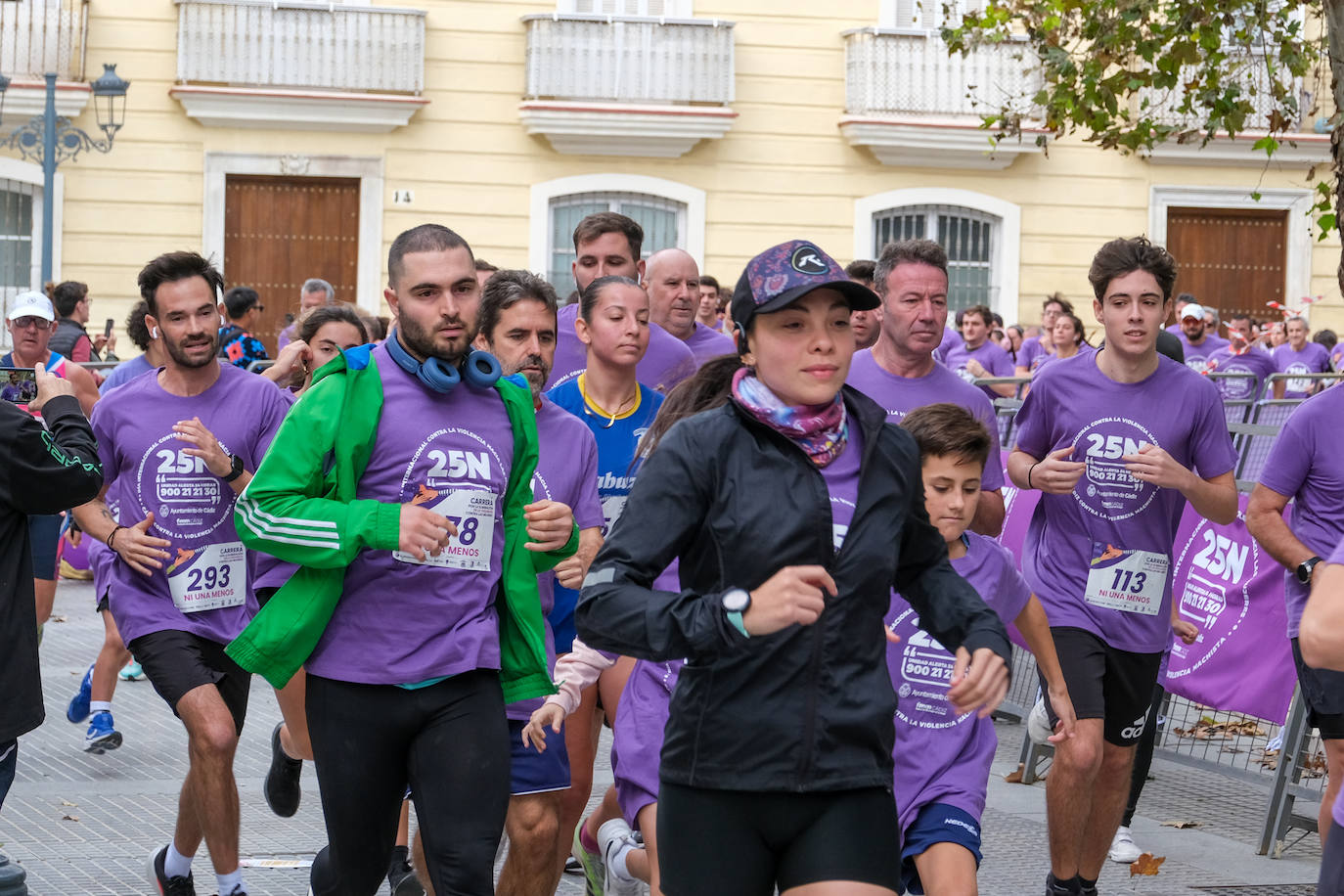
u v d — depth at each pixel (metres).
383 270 23.30
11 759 5.21
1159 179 24.84
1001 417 12.09
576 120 23.14
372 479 4.69
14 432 5.05
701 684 3.61
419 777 4.66
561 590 5.97
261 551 4.58
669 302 8.45
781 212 24.08
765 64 23.95
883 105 23.98
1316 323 25.33
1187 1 11.10
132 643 6.16
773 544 3.55
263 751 9.08
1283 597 7.91
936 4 24.42
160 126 22.70
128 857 6.92
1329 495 6.33
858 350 6.59
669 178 23.77
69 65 22.23
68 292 14.33
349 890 4.83
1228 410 10.05
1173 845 7.57
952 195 24.39
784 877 3.66
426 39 23.19
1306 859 7.38
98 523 6.18
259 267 23.17
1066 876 6.25
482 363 4.82
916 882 4.91
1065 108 11.42
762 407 3.57
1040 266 24.70
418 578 4.63
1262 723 8.57
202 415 6.33
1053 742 5.48
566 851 5.89
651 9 23.97
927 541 3.80
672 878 3.68
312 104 22.75
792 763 3.55
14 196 22.42
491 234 23.47
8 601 5.11
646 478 3.61
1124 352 6.31
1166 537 6.41
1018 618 5.32
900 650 4.88
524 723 5.44
